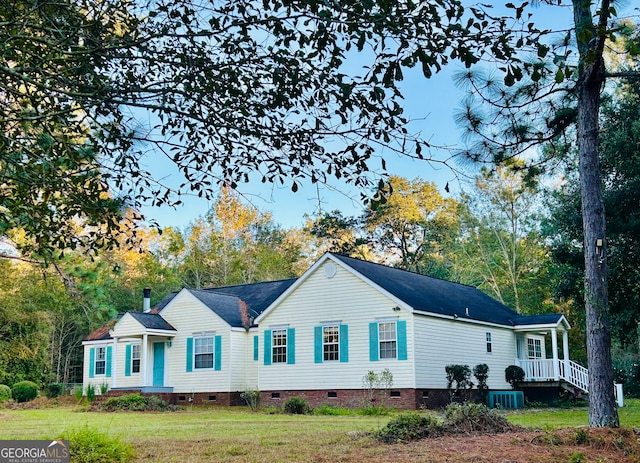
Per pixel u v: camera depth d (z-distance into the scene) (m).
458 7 4.77
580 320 32.72
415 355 22.34
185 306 29.08
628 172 20.86
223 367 27.23
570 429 10.48
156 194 6.32
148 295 32.38
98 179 6.11
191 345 28.39
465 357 25.28
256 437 12.28
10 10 5.41
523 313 41.69
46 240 6.22
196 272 49.97
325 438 11.81
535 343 31.75
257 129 5.59
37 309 24.52
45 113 5.50
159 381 28.98
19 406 28.31
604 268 11.27
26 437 11.96
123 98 5.54
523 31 4.97
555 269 29.64
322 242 53.47
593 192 11.46
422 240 46.66
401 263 47.38
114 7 5.47
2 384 34.00
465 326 25.69
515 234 41.97
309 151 5.69
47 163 5.60
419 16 4.80
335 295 24.67
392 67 4.97
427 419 11.50
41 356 35.62
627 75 11.12
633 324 21.55
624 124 20.36
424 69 4.89
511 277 42.00
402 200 44.44
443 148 5.39
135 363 30.05
